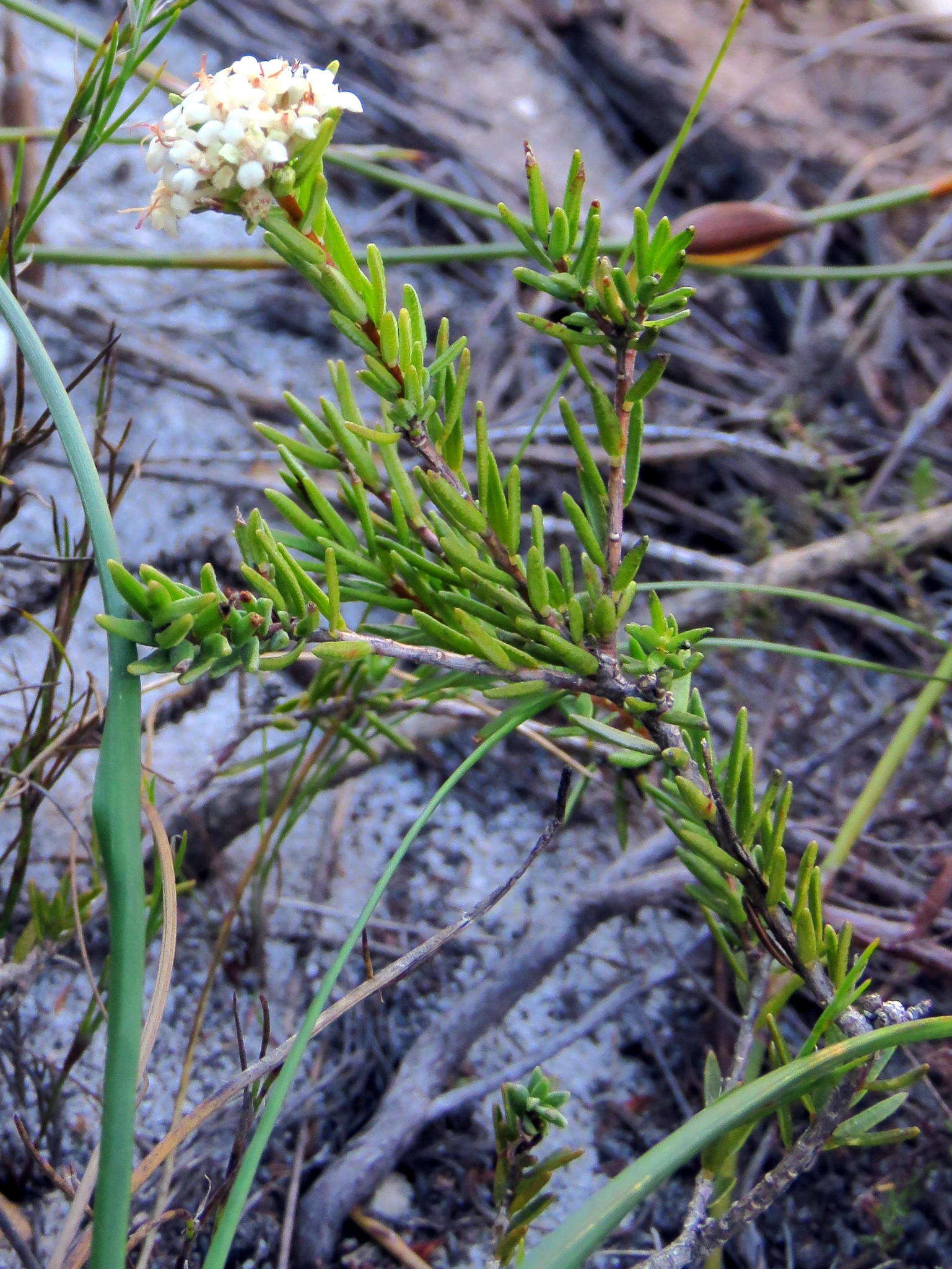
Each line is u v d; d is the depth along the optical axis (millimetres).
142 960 182
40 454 394
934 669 383
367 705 274
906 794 379
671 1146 189
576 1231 182
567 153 589
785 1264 285
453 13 623
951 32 673
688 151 591
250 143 185
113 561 183
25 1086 275
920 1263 283
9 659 357
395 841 353
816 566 378
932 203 564
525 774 374
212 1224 266
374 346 202
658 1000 327
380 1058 299
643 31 636
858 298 508
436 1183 289
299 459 217
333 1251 274
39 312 428
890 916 309
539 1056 296
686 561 382
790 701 400
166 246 492
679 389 479
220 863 307
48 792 260
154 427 433
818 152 585
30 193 407
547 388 467
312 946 320
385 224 522
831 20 699
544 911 343
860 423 478
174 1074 297
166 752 351
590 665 214
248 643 193
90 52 537
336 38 576
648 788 234
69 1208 270
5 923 270
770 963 235
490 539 214
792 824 320
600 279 196
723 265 365
